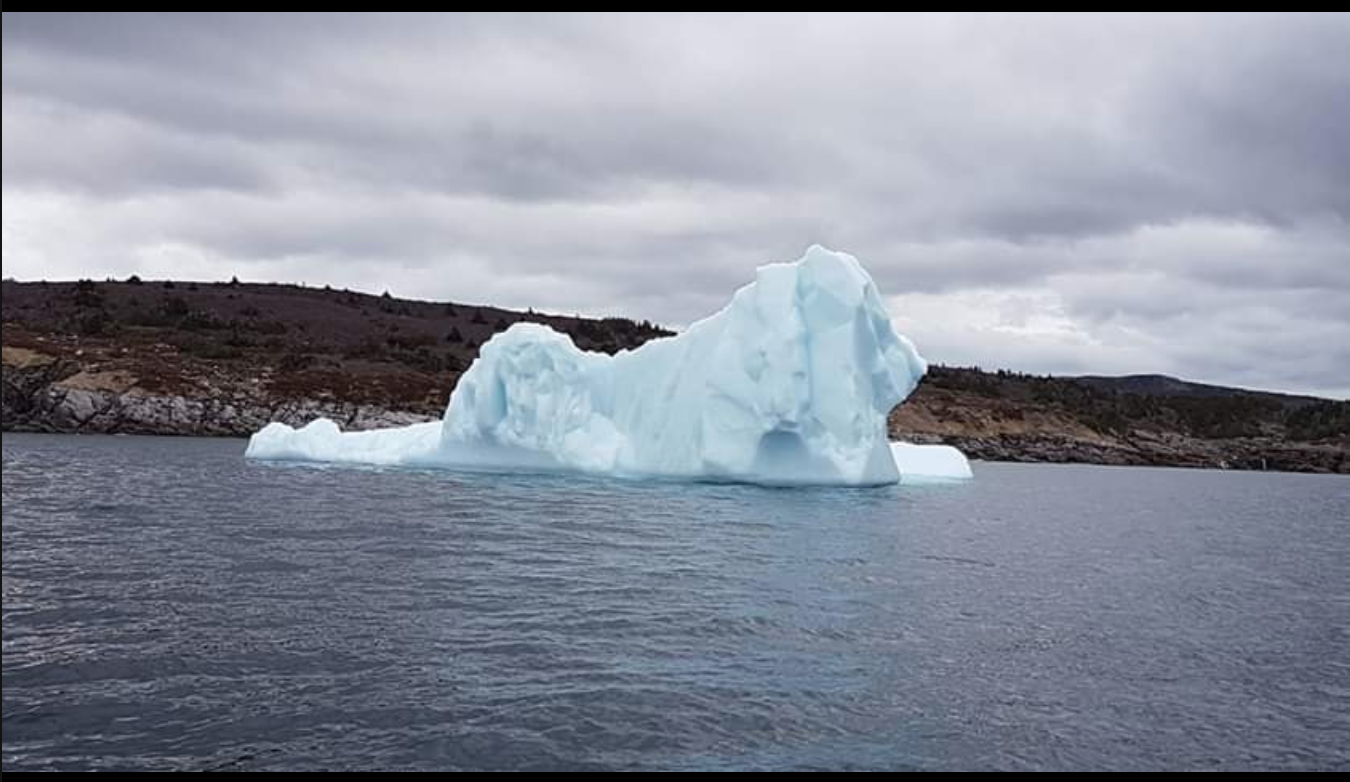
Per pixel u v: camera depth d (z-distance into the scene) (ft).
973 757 26.16
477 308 467.11
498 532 61.26
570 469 103.76
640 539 59.62
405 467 119.24
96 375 221.87
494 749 25.13
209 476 103.35
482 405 106.42
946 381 339.57
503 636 35.35
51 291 394.73
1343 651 39.09
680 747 25.75
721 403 93.61
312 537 57.62
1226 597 51.49
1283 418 407.03
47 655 31.27
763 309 93.25
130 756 23.89
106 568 46.09
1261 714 30.60
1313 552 75.82
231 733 25.49
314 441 132.87
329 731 25.86
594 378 107.34
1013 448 288.92
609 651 33.91
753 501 83.05
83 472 105.60
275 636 34.35
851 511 80.07
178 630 34.71
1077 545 72.28
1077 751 26.86
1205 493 167.32
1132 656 37.01
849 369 93.40
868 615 41.32
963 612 43.24
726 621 38.81
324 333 363.56
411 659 32.14
